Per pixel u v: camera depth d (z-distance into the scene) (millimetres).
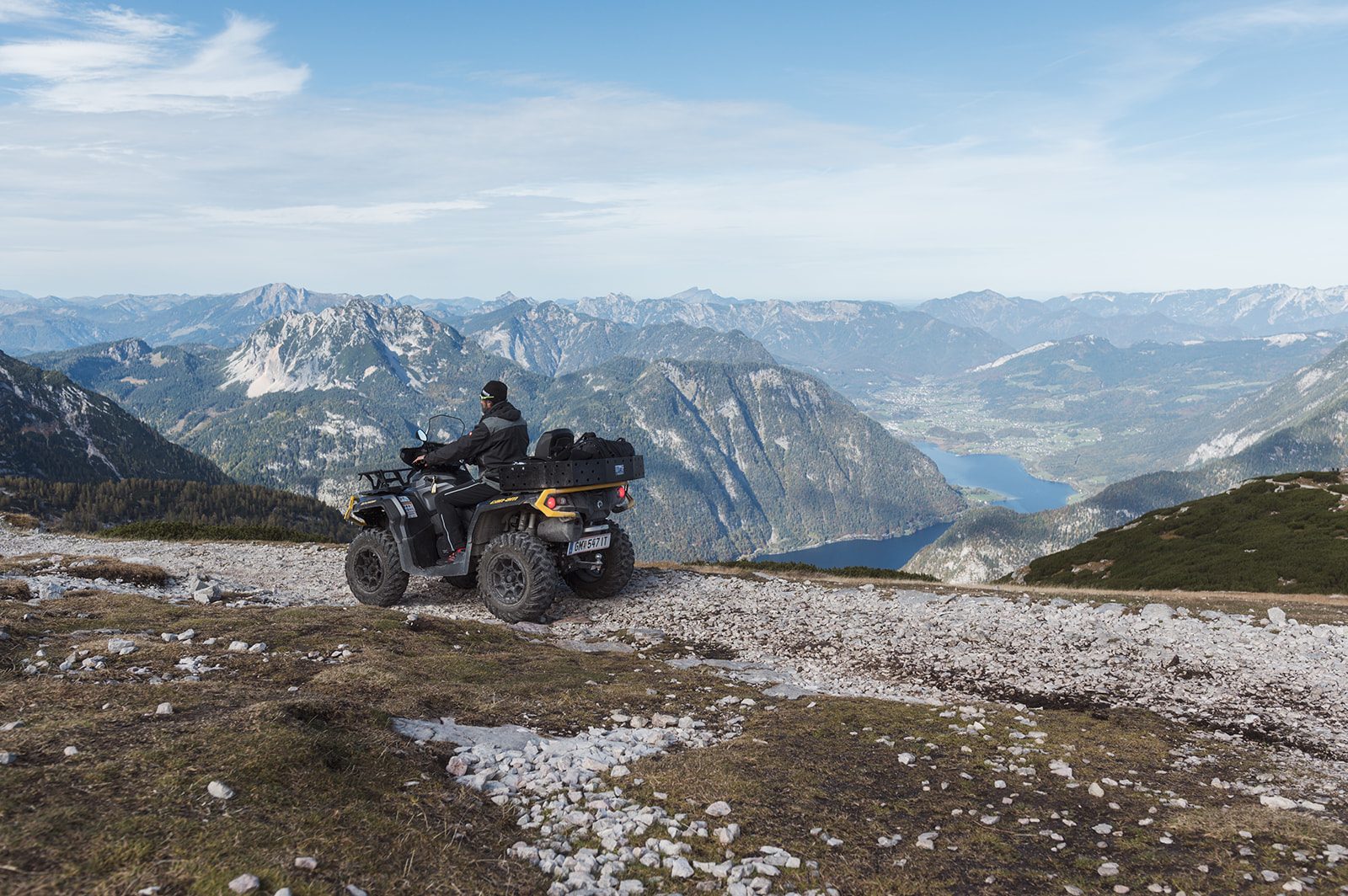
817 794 5344
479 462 12141
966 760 6277
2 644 7391
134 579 13555
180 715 5215
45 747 4320
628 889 3803
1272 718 8438
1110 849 4637
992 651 11484
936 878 4156
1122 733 7418
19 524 29125
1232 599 16453
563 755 5793
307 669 7375
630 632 12125
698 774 5562
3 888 2818
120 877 3027
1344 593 26594
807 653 11516
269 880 3164
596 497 12188
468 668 8055
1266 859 4457
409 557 12664
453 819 4340
